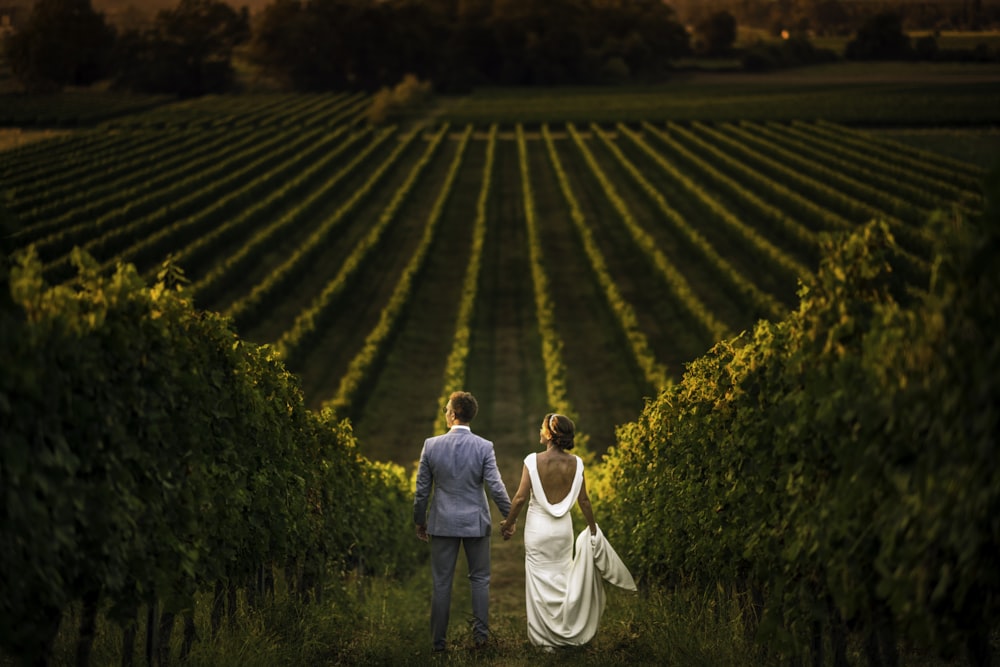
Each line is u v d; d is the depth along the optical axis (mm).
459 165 78562
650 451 9516
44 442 4293
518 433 28156
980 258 3504
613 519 11992
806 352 5137
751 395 6055
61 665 5680
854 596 4598
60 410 4426
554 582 8156
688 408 8023
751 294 37125
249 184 65625
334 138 90312
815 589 5281
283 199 62969
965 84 139000
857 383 4469
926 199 54094
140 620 6855
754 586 6609
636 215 61812
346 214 58562
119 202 57250
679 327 38344
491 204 65812
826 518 4797
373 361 32094
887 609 4621
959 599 3934
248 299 38625
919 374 3941
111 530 4871
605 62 167375
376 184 71688
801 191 60906
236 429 6629
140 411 5133
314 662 7133
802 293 5277
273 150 85125
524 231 60688
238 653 6230
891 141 81875
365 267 48875
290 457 7949
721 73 184875
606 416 29938
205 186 65688
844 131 89125
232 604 7219
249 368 7402
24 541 4207
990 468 3584
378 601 10789
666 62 186000
